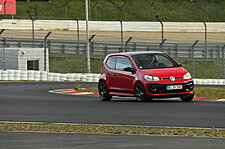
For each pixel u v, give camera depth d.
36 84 65.25
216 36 170.00
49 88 58.06
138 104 37.69
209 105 36.41
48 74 74.75
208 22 185.12
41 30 157.50
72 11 198.50
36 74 74.25
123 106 36.50
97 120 28.69
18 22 157.38
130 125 26.23
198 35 169.75
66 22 167.62
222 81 74.88
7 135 22.73
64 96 46.97
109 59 42.88
